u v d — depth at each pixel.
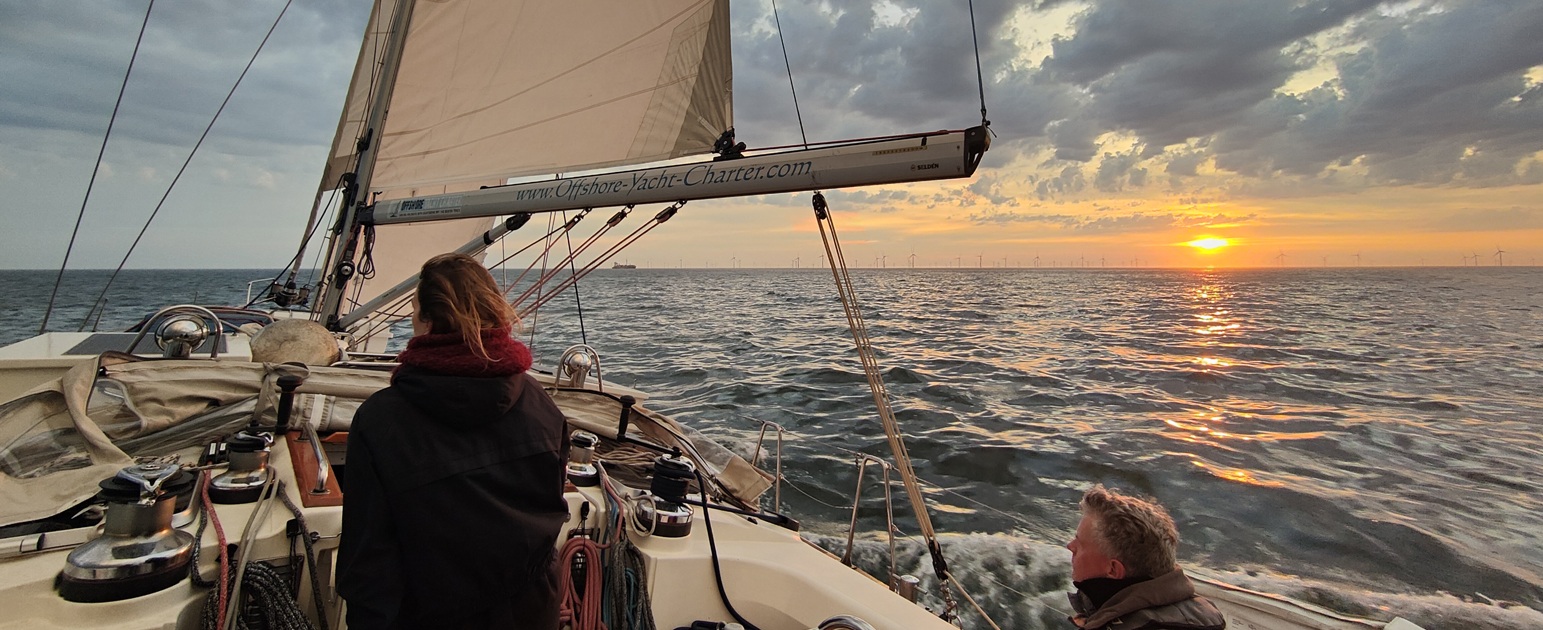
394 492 1.33
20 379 2.91
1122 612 2.12
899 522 6.90
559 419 1.61
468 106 3.96
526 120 4.04
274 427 2.51
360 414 1.40
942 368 17.81
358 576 1.32
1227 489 8.59
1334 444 11.17
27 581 1.49
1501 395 16.36
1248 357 22.59
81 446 2.09
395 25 3.85
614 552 2.14
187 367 2.64
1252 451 10.48
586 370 3.49
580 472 2.40
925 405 12.81
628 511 2.26
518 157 4.11
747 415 11.56
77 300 38.22
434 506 1.35
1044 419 12.09
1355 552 6.94
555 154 4.09
